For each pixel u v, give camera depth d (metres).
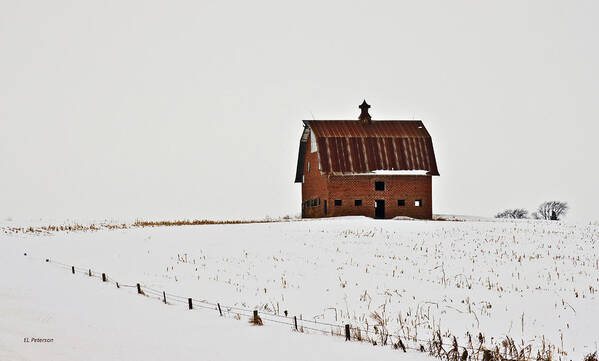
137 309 18.17
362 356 13.07
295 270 30.81
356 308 22.66
